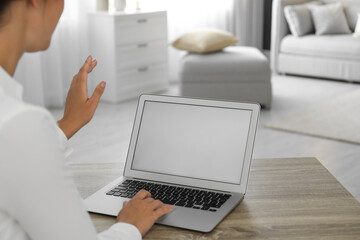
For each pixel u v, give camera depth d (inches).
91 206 50.3
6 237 29.5
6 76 29.8
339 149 162.2
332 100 219.5
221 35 219.9
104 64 222.7
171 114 58.2
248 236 44.4
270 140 171.6
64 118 43.6
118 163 63.6
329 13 270.4
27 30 31.1
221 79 207.9
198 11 275.0
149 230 45.6
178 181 55.9
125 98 227.5
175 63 267.4
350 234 44.3
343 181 138.4
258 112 54.9
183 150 56.8
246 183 53.3
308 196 52.6
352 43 252.1
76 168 62.0
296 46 267.3
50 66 212.7
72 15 217.8
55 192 28.5
